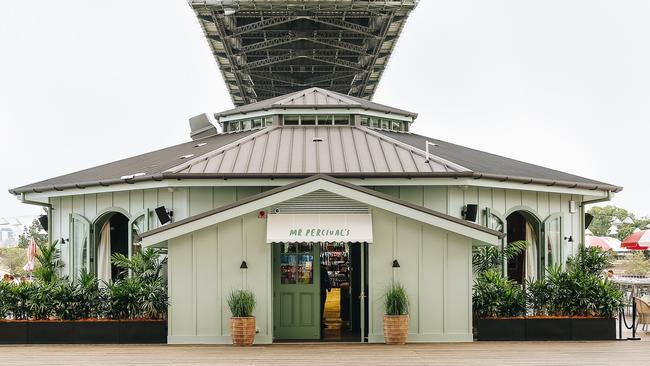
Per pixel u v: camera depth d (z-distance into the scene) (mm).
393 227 13227
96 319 13719
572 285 13922
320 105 19812
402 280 13211
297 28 46844
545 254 18172
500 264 16750
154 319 13641
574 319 13492
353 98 22094
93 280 14492
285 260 14414
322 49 50281
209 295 13227
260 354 11859
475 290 13984
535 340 13414
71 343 13406
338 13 42656
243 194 16297
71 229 18484
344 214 13148
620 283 21078
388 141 18250
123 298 13727
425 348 12438
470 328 13211
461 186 16188
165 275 15945
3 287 14016
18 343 13406
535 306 14164
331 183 13023
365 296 14859
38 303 13773
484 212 16812
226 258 13242
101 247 18141
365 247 14648
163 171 16016
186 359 11398
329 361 11102
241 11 42438
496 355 11633
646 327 15383
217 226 13273
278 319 14273
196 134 23453
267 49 50188
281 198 13055
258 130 20172
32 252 23125
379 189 16328
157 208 16125
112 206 17719
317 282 14344
